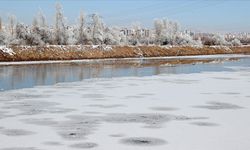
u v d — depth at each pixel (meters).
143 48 82.62
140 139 11.51
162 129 12.77
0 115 15.23
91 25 88.19
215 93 21.45
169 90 22.88
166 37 103.69
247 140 11.27
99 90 23.03
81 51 69.19
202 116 14.94
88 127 13.10
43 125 13.41
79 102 18.45
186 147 10.60
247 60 61.22
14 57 57.12
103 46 75.31
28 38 71.75
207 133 12.17
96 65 48.38
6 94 21.25
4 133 12.26
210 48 98.81
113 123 13.70
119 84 26.33
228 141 11.18
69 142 11.17
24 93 21.69
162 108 16.73
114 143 11.05
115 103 18.12
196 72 36.69
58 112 15.88
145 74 34.75
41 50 62.97
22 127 13.10
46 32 77.06
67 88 24.06
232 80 28.67
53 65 47.91
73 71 37.94
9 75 32.88
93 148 10.56
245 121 13.95
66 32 79.94
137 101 18.70
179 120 14.20
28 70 38.72
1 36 71.00
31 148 10.55
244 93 21.41
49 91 22.58
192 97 19.95
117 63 53.59
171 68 42.50
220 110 16.20
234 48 107.06
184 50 90.56
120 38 95.12
